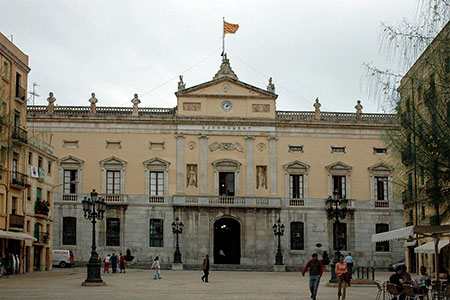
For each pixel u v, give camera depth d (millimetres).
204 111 85188
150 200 83000
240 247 83375
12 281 49594
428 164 26812
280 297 37188
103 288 43281
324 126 86562
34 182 68375
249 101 86000
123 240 81875
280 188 85125
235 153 85250
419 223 34000
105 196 81938
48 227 72750
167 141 84562
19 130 62656
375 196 85938
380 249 85062
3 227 59500
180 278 58219
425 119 27125
